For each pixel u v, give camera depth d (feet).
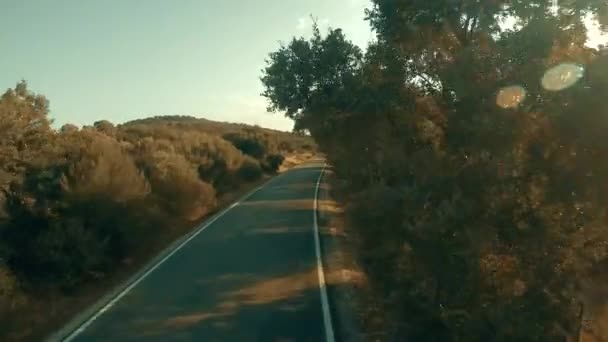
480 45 27.58
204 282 47.47
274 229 78.48
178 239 71.67
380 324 34.91
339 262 55.72
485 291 23.32
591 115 21.89
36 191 50.57
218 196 127.03
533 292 22.44
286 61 62.54
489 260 23.25
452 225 23.15
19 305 37.78
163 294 43.52
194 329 34.14
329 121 58.80
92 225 53.72
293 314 37.55
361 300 40.42
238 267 53.62
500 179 23.04
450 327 25.07
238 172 159.33
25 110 54.39
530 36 24.66
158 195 79.87
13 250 46.42
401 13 36.78
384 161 31.14
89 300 42.50
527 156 23.32
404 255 29.60
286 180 177.88
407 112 35.17
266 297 42.29
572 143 22.56
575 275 22.56
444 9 32.81
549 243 22.47
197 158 123.54
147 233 62.69
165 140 131.03
